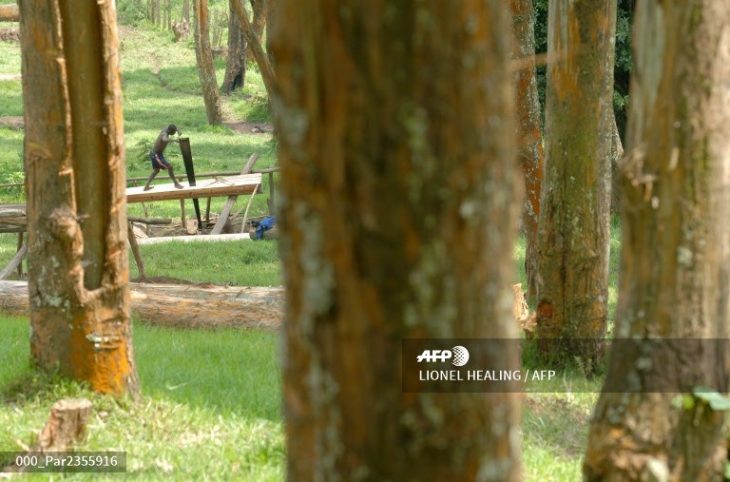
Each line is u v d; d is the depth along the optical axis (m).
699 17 5.47
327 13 2.75
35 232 8.67
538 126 14.26
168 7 69.88
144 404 8.78
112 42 8.59
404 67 2.72
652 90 5.61
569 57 11.27
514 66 6.87
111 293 8.73
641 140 5.66
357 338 2.86
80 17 8.41
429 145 2.75
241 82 54.72
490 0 2.82
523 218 14.03
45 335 8.74
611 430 5.61
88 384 8.67
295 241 2.91
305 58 2.80
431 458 2.91
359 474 2.92
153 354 11.40
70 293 8.63
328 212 2.83
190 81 56.94
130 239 16.92
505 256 2.95
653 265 5.54
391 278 2.81
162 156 24.69
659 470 5.42
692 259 5.48
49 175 8.53
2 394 8.72
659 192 5.52
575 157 11.37
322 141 2.81
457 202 2.80
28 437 7.82
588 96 11.25
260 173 26.98
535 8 26.06
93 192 8.61
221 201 31.25
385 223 2.79
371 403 2.89
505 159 2.91
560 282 11.54
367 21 2.72
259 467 7.55
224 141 42.78
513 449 3.09
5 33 66.94
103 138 8.59
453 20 2.73
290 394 3.03
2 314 14.11
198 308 13.56
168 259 21.28
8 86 53.44
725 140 5.50
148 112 49.09
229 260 21.25
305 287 2.90
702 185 5.48
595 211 11.45
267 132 46.69
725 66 5.49
